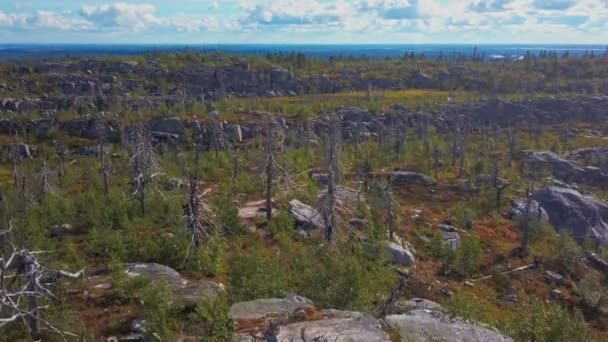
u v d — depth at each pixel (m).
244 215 58.25
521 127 133.25
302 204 60.66
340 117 127.44
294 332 20.61
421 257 57.28
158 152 103.44
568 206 75.50
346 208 56.19
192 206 43.94
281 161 69.56
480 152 104.56
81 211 56.00
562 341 27.64
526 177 91.62
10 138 116.25
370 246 47.91
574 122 138.62
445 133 127.31
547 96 148.38
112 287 33.06
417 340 20.94
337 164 66.31
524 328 28.38
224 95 155.12
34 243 36.88
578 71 189.62
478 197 79.38
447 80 183.62
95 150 107.25
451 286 49.84
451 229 65.56
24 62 173.38
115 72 165.75
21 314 10.27
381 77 182.12
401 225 64.31
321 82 175.75
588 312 50.66
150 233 48.34
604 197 87.69
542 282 55.25
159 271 35.31
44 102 138.88
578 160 107.19
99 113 122.31
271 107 134.50
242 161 88.75
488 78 177.62
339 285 28.50
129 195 59.66
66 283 33.09
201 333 23.98
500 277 54.31
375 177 84.62
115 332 27.03
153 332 24.41
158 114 120.75
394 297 26.36
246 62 175.38
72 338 24.92
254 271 32.56
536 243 63.81
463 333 22.42
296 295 28.38
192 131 115.00
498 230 67.94
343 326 21.27
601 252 66.19
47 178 66.12
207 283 32.19
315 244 47.59
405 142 107.62
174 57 184.62
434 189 83.44
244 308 24.12
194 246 41.50
